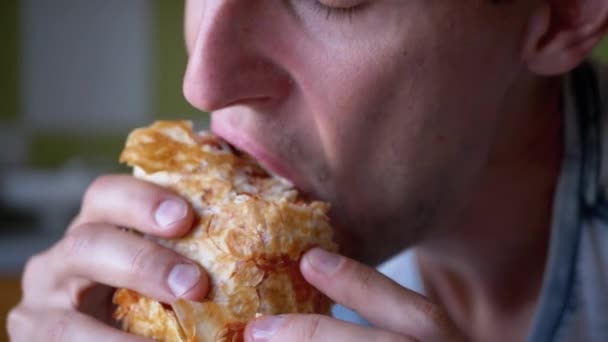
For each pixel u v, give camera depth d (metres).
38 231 1.42
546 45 0.51
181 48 1.67
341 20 0.45
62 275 0.51
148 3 1.65
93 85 1.65
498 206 0.57
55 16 1.63
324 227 0.46
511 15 0.49
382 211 0.49
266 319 0.43
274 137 0.46
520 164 0.56
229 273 0.43
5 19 1.60
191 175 0.46
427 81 0.47
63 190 1.45
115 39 1.65
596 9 0.50
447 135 0.49
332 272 0.44
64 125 1.64
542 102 0.56
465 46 0.47
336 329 0.42
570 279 0.57
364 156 0.48
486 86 0.49
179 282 0.43
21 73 1.62
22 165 1.63
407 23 0.46
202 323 0.43
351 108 0.46
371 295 0.44
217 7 0.44
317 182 0.48
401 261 0.66
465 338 0.44
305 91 0.46
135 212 0.46
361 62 0.46
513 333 0.62
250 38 0.45
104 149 1.67
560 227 0.57
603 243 0.57
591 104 0.58
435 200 0.50
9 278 1.05
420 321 0.44
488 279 0.62
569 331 0.57
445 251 0.60
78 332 0.49
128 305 0.46
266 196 0.46
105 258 0.46
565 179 0.57
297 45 0.45
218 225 0.44
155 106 1.68
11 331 0.53
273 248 0.44
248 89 0.45
